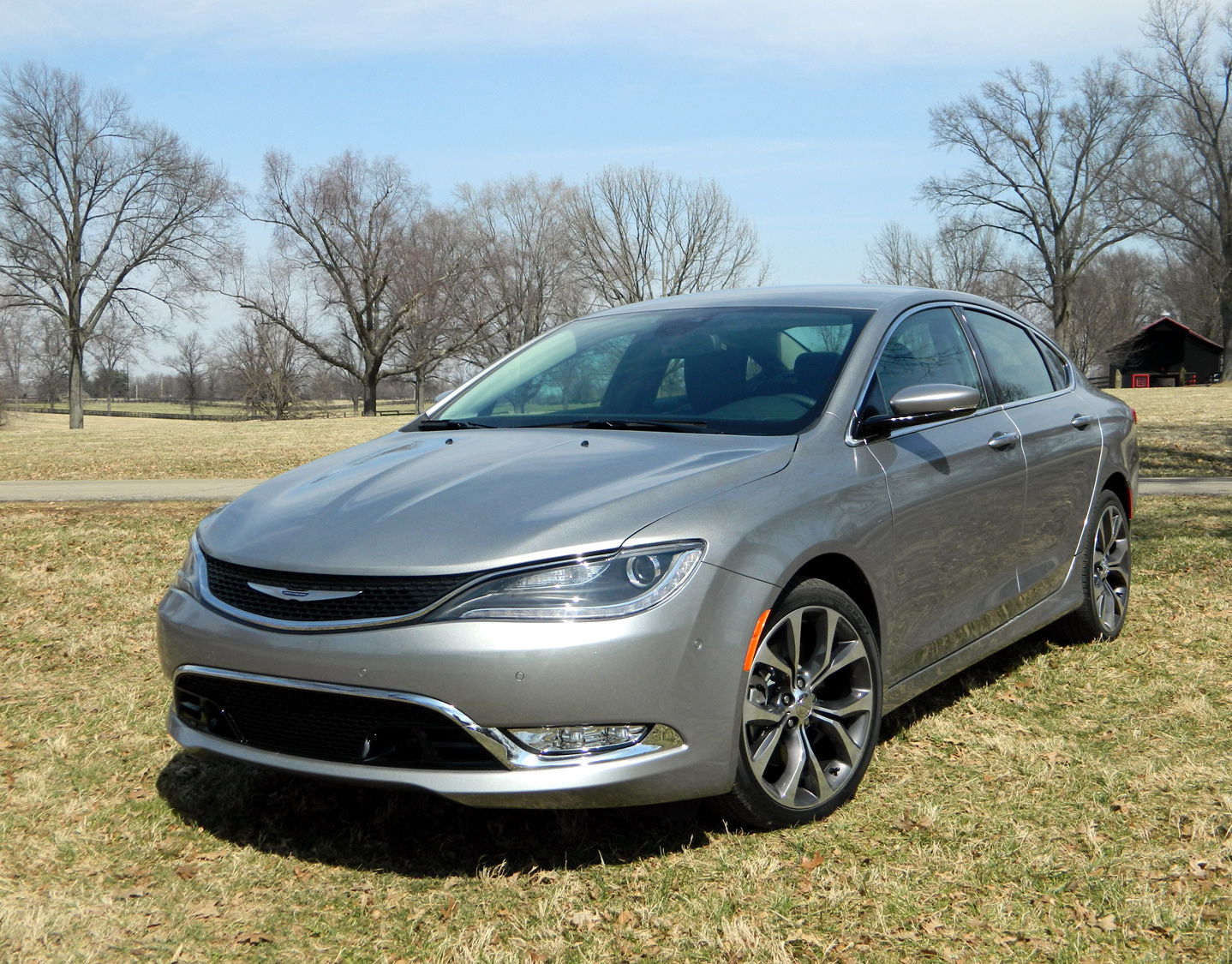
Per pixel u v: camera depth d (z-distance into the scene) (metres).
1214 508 9.45
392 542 3.05
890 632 3.69
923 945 2.65
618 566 2.94
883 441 3.79
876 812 3.40
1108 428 5.33
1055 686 4.64
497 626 2.85
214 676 3.16
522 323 71.12
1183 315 84.44
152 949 2.75
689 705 2.96
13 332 59.53
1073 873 2.98
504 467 3.45
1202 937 2.64
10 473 17.34
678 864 3.09
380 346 61.91
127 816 3.57
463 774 2.88
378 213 59.81
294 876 3.13
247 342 67.06
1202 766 3.68
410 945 2.74
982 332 4.79
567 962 2.63
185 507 10.84
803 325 4.21
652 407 3.96
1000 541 4.34
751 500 3.23
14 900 2.99
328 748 3.04
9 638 5.84
